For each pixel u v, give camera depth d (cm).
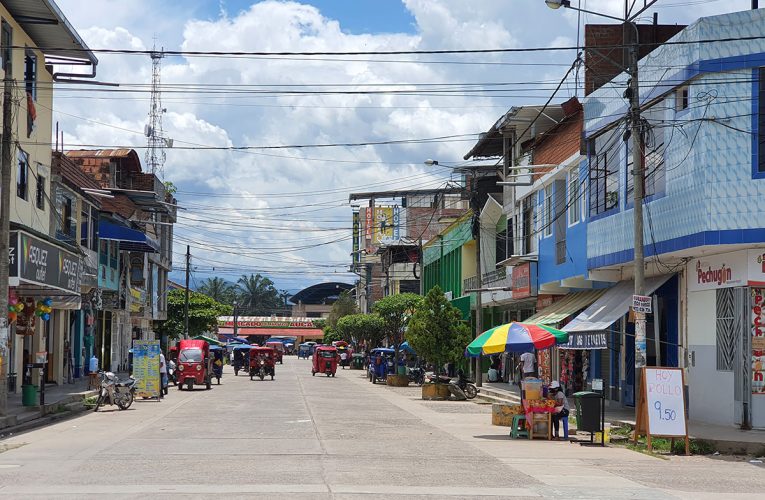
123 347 5684
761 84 1956
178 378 4197
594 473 1484
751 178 1944
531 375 3028
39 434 2078
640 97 2341
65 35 3197
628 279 2795
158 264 6512
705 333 2239
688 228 2053
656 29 2905
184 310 7081
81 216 4069
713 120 1981
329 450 1728
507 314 4722
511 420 2395
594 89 2950
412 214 8731
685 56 2070
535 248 3709
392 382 5053
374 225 9688
